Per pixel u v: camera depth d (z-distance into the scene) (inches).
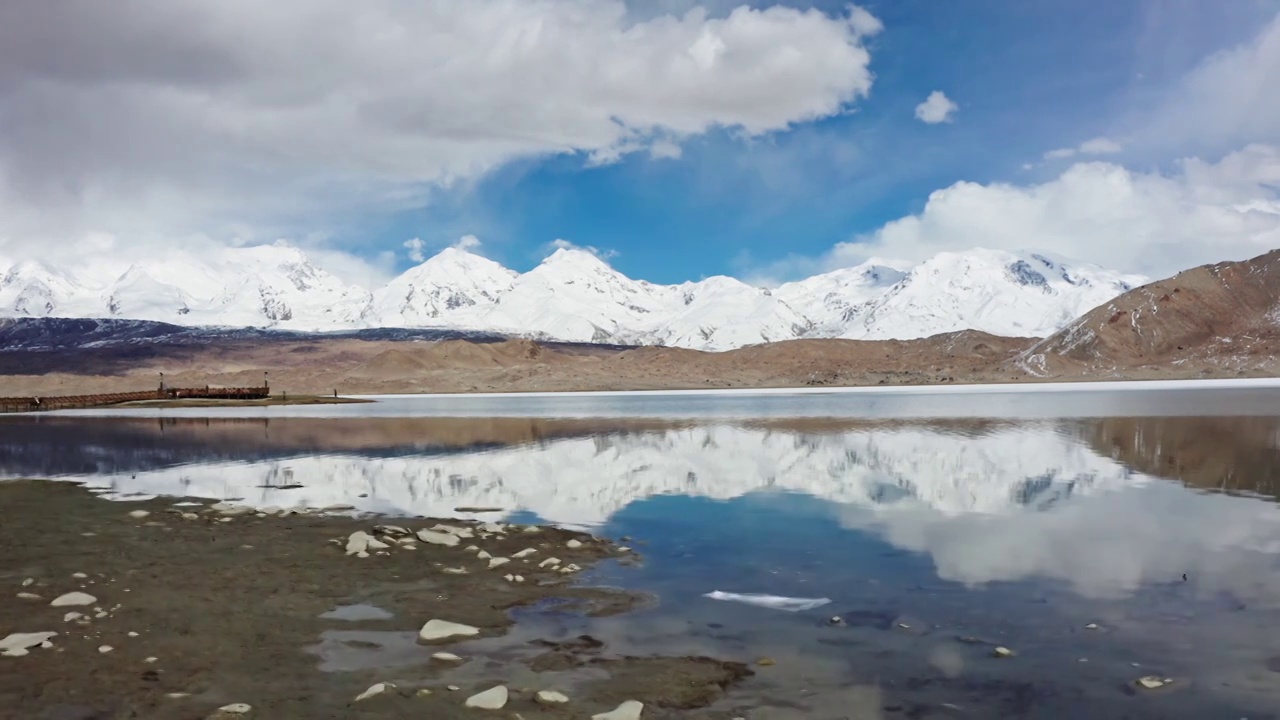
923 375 7642.7
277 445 1587.1
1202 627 442.9
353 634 433.4
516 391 6732.3
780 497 901.8
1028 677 378.6
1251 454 1220.5
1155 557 597.3
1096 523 728.3
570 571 568.4
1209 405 2571.4
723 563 594.2
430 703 345.4
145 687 356.5
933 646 419.2
